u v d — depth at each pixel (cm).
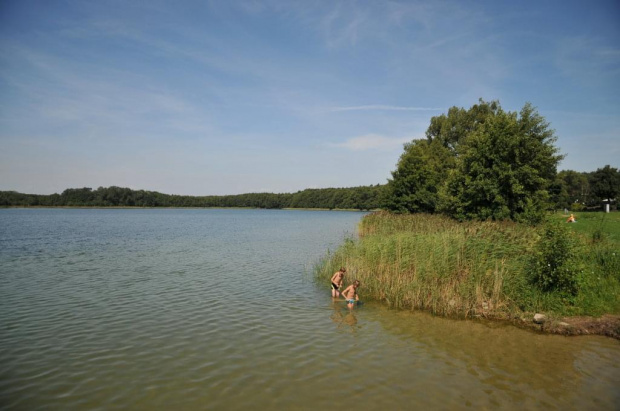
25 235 4706
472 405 780
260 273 2212
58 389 827
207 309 1462
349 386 853
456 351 1062
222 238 4512
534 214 2894
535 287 1423
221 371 921
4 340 1119
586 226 3416
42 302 1549
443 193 3522
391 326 1277
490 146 3125
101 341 1116
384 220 3462
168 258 2822
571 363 988
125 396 799
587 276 1443
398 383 871
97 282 1950
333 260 2223
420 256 1728
